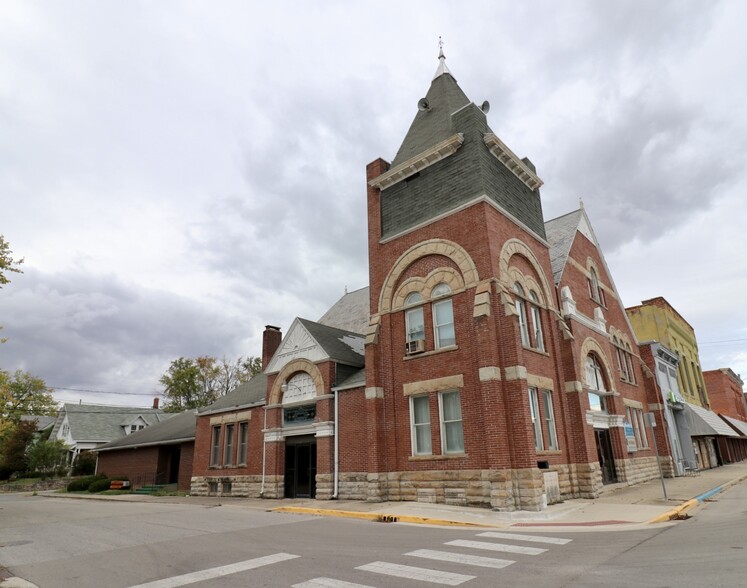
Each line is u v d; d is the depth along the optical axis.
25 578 8.05
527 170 21.58
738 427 45.62
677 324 44.03
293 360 23.14
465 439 16.42
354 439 19.83
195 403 62.97
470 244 18.02
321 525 13.30
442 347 18.06
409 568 7.78
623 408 24.28
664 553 8.32
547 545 9.61
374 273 21.17
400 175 21.20
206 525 13.66
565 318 21.42
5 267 19.89
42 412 52.41
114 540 11.54
